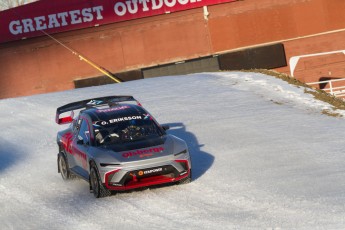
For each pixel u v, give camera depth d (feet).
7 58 337.72
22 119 178.19
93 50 337.72
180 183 92.79
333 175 90.38
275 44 333.01
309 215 69.72
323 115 152.35
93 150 92.07
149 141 93.40
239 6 332.80
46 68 338.75
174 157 89.51
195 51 335.67
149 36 336.08
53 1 336.08
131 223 74.74
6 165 125.29
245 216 72.49
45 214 84.69
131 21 336.29
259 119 148.25
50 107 190.90
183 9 332.60
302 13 332.80
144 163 87.76
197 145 124.98
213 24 334.44
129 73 336.49
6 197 98.22
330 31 333.62
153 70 334.24
